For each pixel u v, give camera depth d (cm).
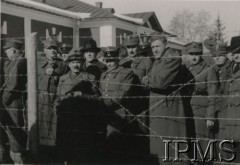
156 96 463
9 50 593
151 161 476
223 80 460
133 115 486
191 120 473
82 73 532
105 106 506
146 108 487
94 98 516
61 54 578
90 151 520
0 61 593
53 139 555
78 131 526
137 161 488
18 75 573
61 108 537
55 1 1639
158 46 461
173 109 456
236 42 475
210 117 463
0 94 584
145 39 517
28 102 537
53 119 556
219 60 473
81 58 532
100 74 532
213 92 464
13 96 576
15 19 1168
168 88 457
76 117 527
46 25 1282
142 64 499
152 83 456
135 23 1368
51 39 580
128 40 516
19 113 576
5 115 583
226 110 468
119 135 497
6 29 1127
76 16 1363
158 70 455
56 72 566
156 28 1484
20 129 574
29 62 533
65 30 1359
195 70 482
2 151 577
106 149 509
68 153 535
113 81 497
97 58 529
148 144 488
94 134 518
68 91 530
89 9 1546
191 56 483
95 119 516
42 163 535
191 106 477
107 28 1352
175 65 448
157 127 462
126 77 493
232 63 468
